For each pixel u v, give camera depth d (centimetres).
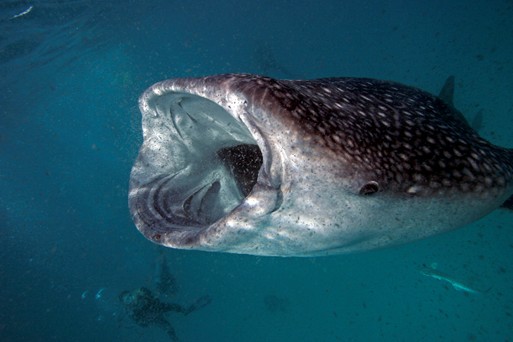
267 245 143
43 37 1647
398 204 142
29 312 2592
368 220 142
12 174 4606
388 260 1500
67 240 3506
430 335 1123
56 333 2245
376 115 160
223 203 203
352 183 128
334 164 125
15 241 3850
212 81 135
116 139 4031
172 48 4750
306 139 121
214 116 180
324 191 128
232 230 127
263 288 1928
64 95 2780
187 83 146
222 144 212
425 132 161
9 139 3353
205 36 5209
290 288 1792
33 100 2511
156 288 1276
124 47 2745
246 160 218
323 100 150
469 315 1095
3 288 3058
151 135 204
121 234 3169
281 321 1647
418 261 1357
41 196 4538
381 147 142
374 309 1380
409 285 1359
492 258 1091
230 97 126
